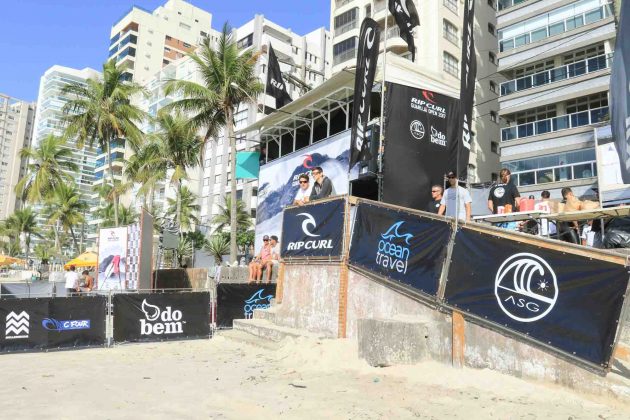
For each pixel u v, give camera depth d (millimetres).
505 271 5859
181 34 102500
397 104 15320
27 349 9359
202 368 7430
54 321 9680
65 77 117438
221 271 20000
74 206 51062
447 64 34969
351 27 41000
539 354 5359
